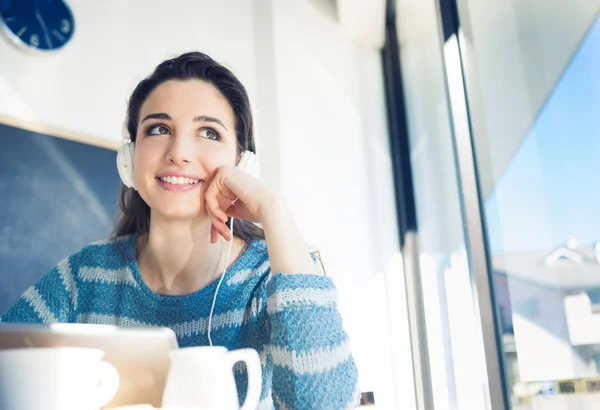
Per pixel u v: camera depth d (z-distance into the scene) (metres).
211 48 2.48
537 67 1.33
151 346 0.51
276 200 0.79
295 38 2.62
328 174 2.48
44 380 0.47
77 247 1.88
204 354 0.50
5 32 1.89
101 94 2.10
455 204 2.03
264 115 2.47
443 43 1.78
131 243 0.94
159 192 0.81
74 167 1.94
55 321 0.88
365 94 2.73
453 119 1.70
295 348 0.64
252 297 0.84
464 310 1.92
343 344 0.67
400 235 2.59
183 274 0.86
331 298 0.70
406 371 2.38
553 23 1.26
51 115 1.94
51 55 1.99
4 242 1.74
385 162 2.67
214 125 0.85
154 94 0.85
